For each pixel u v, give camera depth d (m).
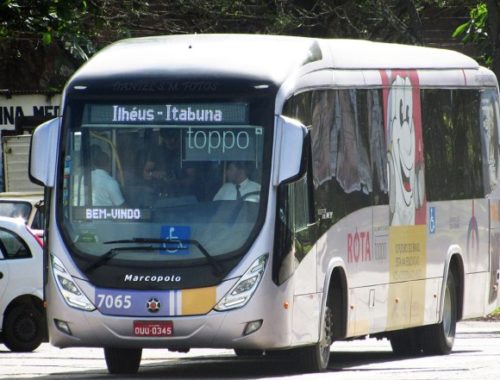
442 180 50.69
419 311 48.56
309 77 40.59
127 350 42.25
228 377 39.75
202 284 37.62
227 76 38.88
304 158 37.91
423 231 48.88
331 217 41.72
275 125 38.34
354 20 90.38
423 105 49.53
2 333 54.97
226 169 38.44
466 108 53.22
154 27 93.50
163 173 38.72
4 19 58.00
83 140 39.47
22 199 70.75
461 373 39.44
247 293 37.53
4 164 99.19
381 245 45.53
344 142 42.97
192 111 38.84
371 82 45.34
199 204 38.31
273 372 42.19
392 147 46.69
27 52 102.00
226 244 37.88
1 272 55.06
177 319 37.56
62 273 38.72
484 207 54.34
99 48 93.00
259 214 37.97
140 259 38.03
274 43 41.03
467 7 98.56
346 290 42.72
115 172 39.03
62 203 39.25
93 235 38.62
